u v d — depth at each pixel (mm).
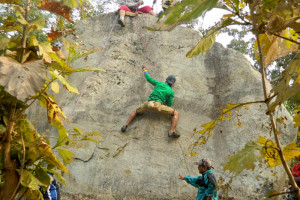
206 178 4969
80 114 7094
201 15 2137
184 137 6832
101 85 7441
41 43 2311
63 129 2660
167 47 7836
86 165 6672
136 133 6922
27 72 1974
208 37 2557
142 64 7707
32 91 1933
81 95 7301
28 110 7199
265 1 2033
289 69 2113
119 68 7633
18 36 2279
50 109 2549
